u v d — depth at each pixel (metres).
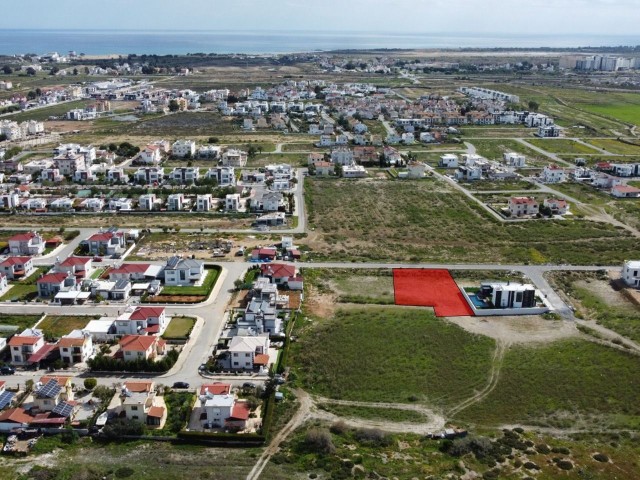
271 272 164.12
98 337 136.88
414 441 103.12
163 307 148.38
